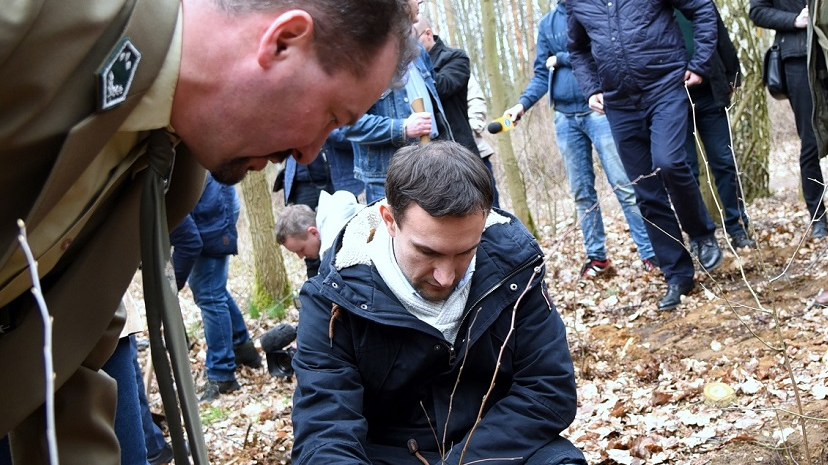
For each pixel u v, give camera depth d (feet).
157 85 4.09
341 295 6.89
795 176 33.81
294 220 15.31
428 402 7.19
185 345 4.63
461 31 57.72
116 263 4.77
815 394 11.15
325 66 4.19
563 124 20.61
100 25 3.75
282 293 26.66
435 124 15.25
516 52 61.36
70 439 5.20
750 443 10.26
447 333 6.93
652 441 10.81
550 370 7.09
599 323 17.06
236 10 4.09
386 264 6.90
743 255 18.48
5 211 3.90
